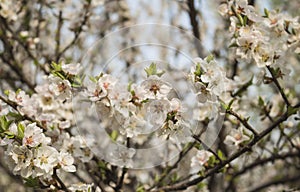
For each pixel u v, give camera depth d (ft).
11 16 12.85
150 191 10.22
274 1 18.99
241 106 11.95
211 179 13.42
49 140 7.76
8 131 7.69
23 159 7.60
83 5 13.57
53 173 8.09
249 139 9.86
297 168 14.06
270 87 14.01
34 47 13.46
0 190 18.11
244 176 18.76
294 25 9.77
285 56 9.87
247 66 14.38
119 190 10.23
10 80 14.21
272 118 12.87
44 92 10.43
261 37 8.95
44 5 14.25
